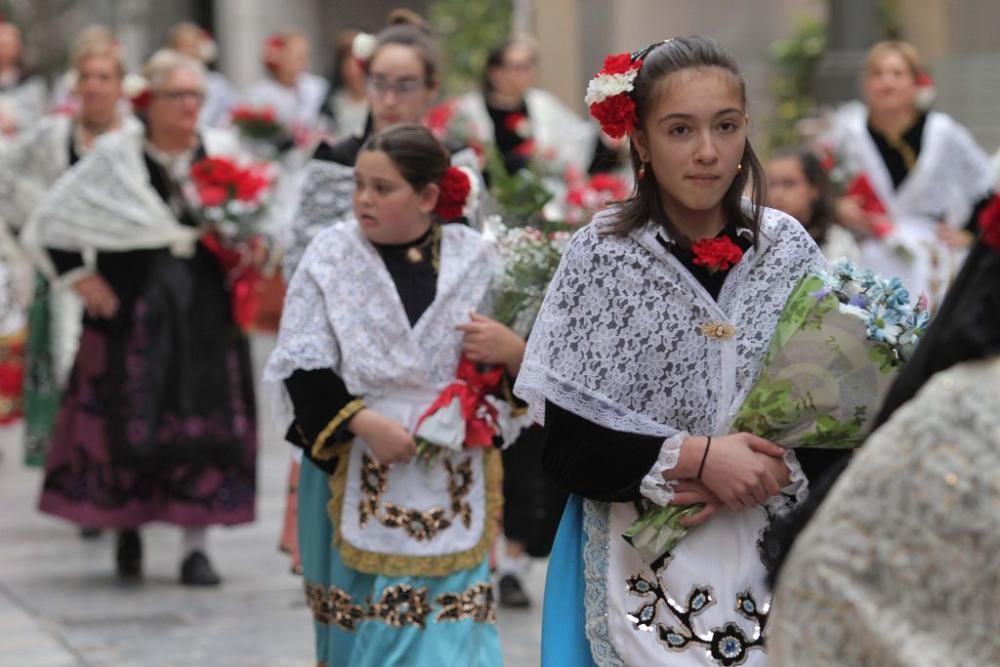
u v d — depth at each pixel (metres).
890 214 20.11
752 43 31.92
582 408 8.05
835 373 7.90
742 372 8.07
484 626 10.85
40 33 42.56
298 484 11.38
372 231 10.73
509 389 10.84
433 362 10.74
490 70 24.59
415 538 10.66
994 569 4.73
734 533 8.07
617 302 8.05
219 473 16.97
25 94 28.42
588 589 8.21
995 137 28.50
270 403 10.92
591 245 8.09
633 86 8.01
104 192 17.02
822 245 15.72
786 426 7.95
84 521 17.00
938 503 4.77
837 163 19.95
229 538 19.39
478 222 12.23
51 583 17.22
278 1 52.28
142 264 17.05
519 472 15.69
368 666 10.67
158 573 17.73
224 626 15.36
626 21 32.53
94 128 18.55
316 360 10.55
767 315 8.11
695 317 8.04
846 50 30.09
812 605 4.93
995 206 4.98
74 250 17.02
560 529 8.48
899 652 4.79
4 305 23.03
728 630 8.00
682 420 8.09
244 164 17.39
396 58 12.81
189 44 31.98
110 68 18.38
